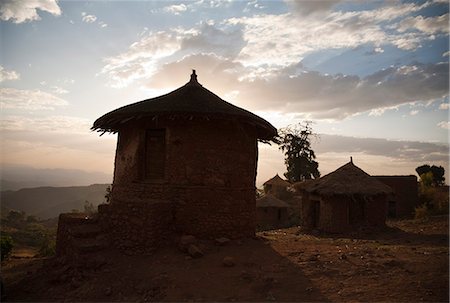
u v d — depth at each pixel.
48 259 11.63
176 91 12.57
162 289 7.64
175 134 11.20
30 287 8.83
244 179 11.80
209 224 10.95
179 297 7.23
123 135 12.41
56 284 8.75
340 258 9.14
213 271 8.45
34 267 11.00
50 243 26.27
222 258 9.33
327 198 20.02
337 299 6.64
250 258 9.34
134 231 9.91
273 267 8.60
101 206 11.03
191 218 10.88
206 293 7.34
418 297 6.41
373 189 19.67
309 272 8.14
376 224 19.86
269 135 13.41
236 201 11.42
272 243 11.27
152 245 9.76
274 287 7.41
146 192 11.27
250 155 12.23
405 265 8.23
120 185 12.15
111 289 7.92
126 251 9.76
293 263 8.85
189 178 11.06
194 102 11.21
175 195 10.95
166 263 9.03
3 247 16.39
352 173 21.00
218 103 11.58
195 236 10.83
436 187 37.22
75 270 9.02
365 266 8.33
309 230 21.55
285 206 33.31
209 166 11.19
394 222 25.34
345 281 7.49
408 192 32.62
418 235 16.64
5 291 8.64
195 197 10.96
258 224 33.47
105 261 9.26
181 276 8.21
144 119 11.61
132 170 11.70
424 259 8.73
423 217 26.27
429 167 49.44
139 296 7.52
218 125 11.40
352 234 18.56
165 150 11.36
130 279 8.29
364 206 20.27
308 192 21.42
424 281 7.10
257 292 7.25
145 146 11.78
